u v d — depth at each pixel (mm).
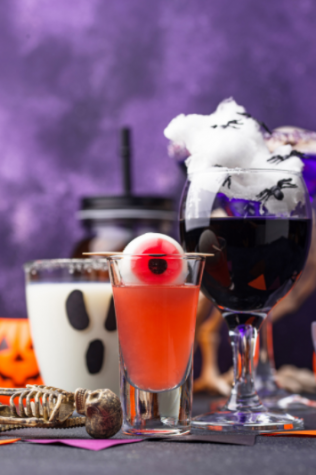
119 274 505
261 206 531
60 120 1266
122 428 525
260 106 1220
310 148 628
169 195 1225
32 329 648
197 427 539
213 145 548
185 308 506
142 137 1242
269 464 425
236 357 568
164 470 412
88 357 623
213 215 536
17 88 1277
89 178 1251
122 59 1255
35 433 521
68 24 1271
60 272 630
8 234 1259
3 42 1287
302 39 1219
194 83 1233
